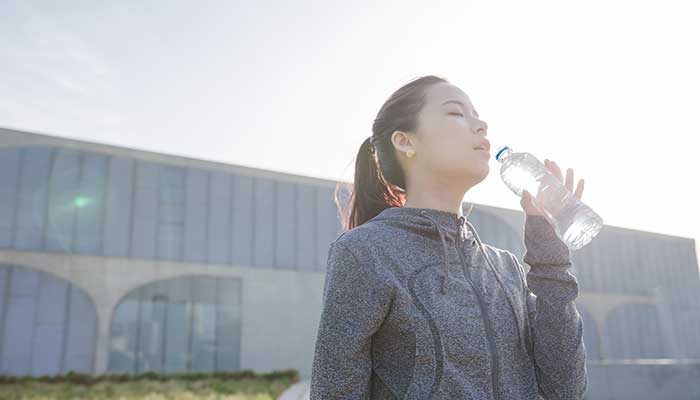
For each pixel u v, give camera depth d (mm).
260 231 27562
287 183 28797
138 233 25328
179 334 24891
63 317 23219
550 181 1615
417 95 1535
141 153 26312
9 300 22625
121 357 23672
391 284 1246
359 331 1231
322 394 1225
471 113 1505
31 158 24359
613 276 36250
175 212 26219
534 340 1345
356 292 1268
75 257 23984
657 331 36500
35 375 22219
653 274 37688
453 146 1429
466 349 1199
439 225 1362
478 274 1364
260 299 26641
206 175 27266
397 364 1234
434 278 1283
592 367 11273
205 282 25891
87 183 25016
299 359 26562
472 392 1167
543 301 1315
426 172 1479
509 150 1822
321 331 1274
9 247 23125
